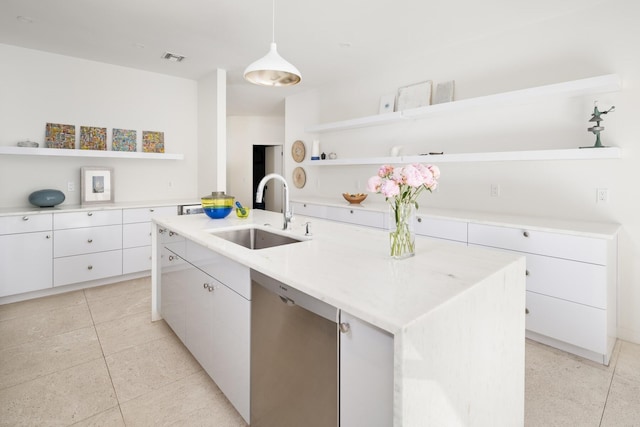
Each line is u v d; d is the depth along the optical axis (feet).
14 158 11.85
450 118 11.56
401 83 13.05
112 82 13.61
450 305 3.43
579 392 6.35
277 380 4.58
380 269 4.46
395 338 2.90
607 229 7.55
